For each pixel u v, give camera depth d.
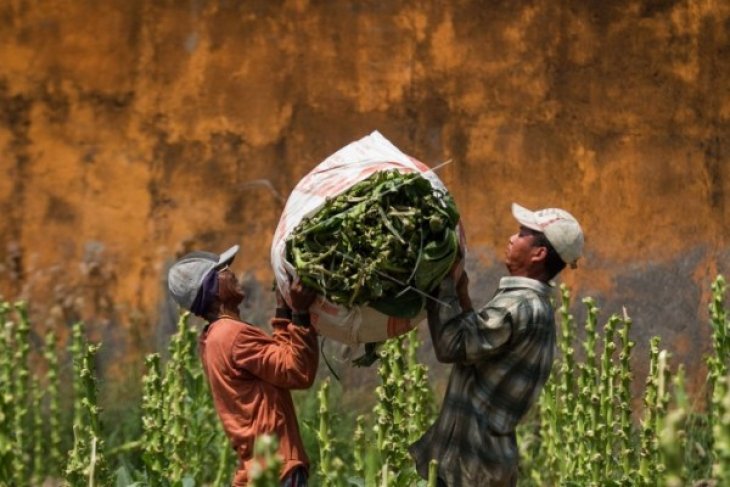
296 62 13.97
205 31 14.03
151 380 10.23
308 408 12.40
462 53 13.88
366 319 7.77
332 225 7.59
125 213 14.10
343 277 7.55
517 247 8.28
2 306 12.14
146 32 14.06
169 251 14.02
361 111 13.92
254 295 13.91
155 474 10.01
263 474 5.35
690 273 13.79
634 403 13.58
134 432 12.38
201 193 14.04
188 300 8.50
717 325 10.88
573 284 13.79
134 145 14.10
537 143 13.84
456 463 8.23
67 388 13.53
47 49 14.10
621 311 13.74
